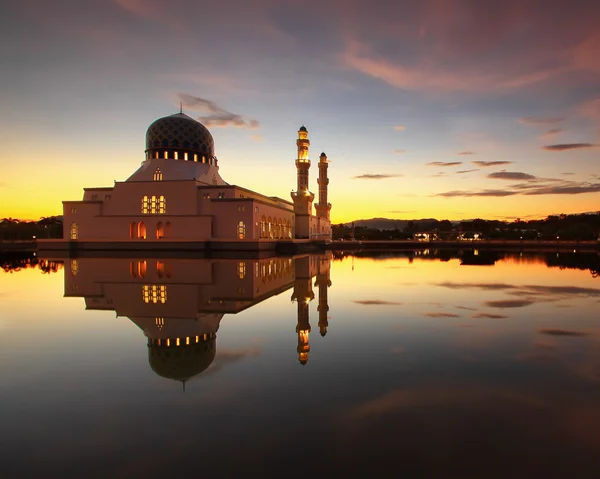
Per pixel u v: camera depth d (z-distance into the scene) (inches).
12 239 4955.7
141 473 249.3
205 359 471.8
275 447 277.7
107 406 346.9
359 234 7657.5
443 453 269.1
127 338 567.2
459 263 2079.2
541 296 941.8
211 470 251.1
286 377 411.8
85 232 3142.2
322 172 4990.2
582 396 363.6
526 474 246.2
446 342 540.1
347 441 285.3
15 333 595.8
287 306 802.8
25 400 361.4
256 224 3029.0
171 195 3063.5
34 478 245.4
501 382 396.2
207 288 1041.5
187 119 3449.8
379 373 422.3
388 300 882.8
